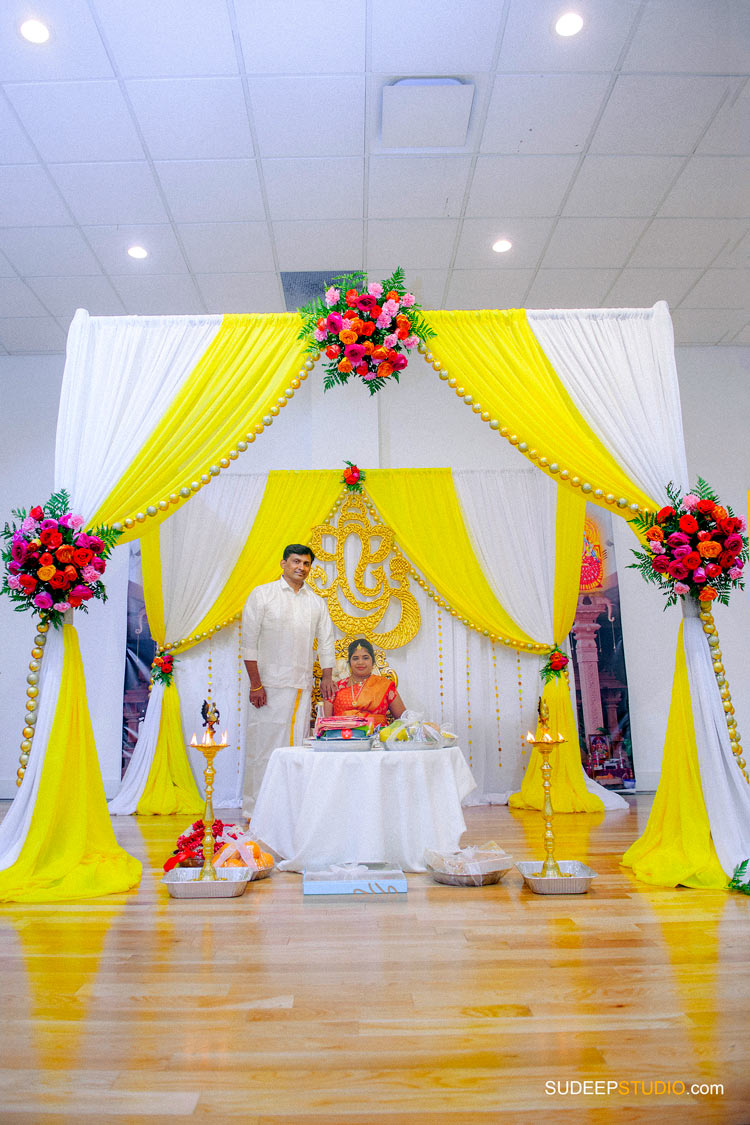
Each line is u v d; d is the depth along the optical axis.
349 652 4.97
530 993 2.00
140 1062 1.64
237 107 4.34
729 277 6.09
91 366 3.80
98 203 5.08
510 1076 1.56
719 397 7.32
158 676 6.20
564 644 6.47
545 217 5.29
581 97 4.32
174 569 6.43
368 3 3.76
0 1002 1.97
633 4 3.78
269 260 5.72
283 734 4.84
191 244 5.52
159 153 4.65
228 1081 1.56
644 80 4.22
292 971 2.19
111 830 3.56
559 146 4.66
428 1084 1.54
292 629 4.91
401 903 2.94
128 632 6.71
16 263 5.74
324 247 5.57
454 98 4.29
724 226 5.43
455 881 3.24
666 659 6.94
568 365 3.78
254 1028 1.80
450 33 3.93
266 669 4.90
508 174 4.88
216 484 6.56
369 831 3.35
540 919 2.69
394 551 6.56
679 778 3.47
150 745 6.05
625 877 3.36
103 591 3.57
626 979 2.09
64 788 3.37
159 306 6.34
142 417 3.70
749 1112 1.43
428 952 2.34
